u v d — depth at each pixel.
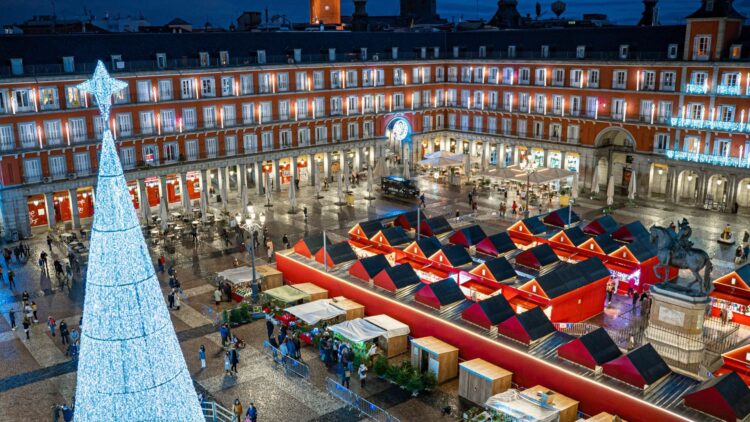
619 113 74.88
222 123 73.50
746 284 37.06
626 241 48.12
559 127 81.12
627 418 27.64
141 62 67.25
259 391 33.00
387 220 56.69
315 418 30.47
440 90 93.88
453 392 33.00
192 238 59.91
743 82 64.50
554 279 37.78
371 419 30.33
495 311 34.56
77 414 13.62
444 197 75.44
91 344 13.15
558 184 79.88
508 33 88.56
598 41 77.88
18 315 43.22
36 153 60.53
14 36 60.72
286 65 77.44
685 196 73.81
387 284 39.72
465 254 43.72
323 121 82.69
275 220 66.00
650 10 94.81
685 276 47.91
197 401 14.53
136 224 13.34
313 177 82.69
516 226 51.53
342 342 36.59
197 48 72.25
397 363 35.88
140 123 67.25
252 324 41.38
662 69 70.56
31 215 63.84
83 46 64.56
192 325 41.16
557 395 29.55
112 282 12.95
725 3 65.12
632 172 69.94
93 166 65.12
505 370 31.84
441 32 95.94
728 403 25.12
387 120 89.00
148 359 13.30
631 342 34.78
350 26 115.00
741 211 68.25
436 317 35.66
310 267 44.50
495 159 90.62
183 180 70.50
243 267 48.12
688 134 69.50
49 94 60.91
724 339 34.72
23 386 33.84
